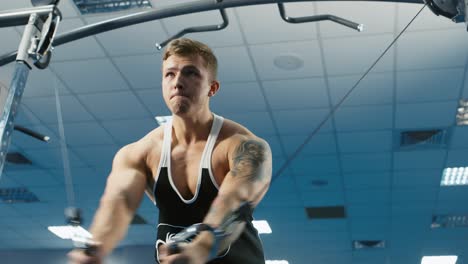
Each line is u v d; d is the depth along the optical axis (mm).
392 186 7320
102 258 890
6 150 1237
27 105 5336
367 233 9289
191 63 1036
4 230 9859
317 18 2035
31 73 4723
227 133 1073
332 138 5965
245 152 1011
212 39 4246
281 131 5805
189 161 1047
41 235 10086
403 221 8672
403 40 4199
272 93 5031
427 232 9133
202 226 784
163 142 1084
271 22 4004
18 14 1384
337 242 9820
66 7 3941
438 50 4324
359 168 6730
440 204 7945
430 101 5156
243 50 4379
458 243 9578
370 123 5602
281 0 2064
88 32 2234
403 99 5117
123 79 4871
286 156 6379
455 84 4816
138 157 1093
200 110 1056
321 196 7664
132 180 1058
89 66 4668
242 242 962
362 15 3895
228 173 984
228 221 855
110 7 4004
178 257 724
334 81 4793
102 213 991
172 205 1037
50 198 8070
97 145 6246
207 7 2115
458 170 6773
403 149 6207
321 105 5215
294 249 10281
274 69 4633
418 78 4750
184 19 3980
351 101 5137
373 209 8156
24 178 7355
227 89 4992
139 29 4141
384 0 2121
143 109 5418
